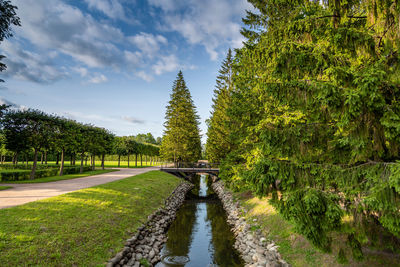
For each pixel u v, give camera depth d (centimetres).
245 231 1009
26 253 528
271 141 481
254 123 992
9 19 1199
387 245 418
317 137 485
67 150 2388
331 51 470
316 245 412
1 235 559
